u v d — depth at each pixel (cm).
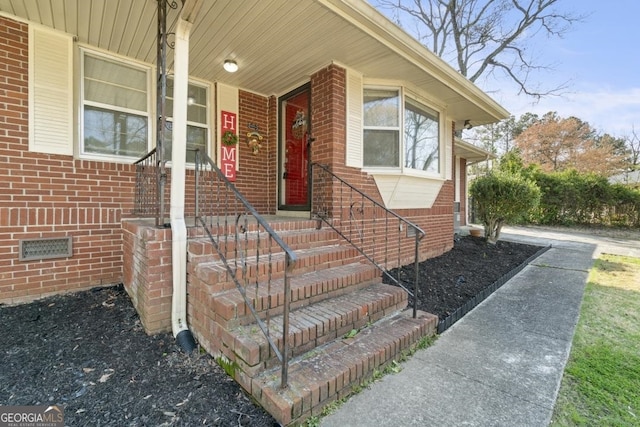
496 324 326
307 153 472
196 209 295
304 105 489
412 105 528
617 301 396
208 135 484
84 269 350
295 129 504
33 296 318
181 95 269
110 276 367
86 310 301
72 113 350
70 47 349
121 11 310
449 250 668
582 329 313
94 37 357
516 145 2380
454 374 232
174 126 268
